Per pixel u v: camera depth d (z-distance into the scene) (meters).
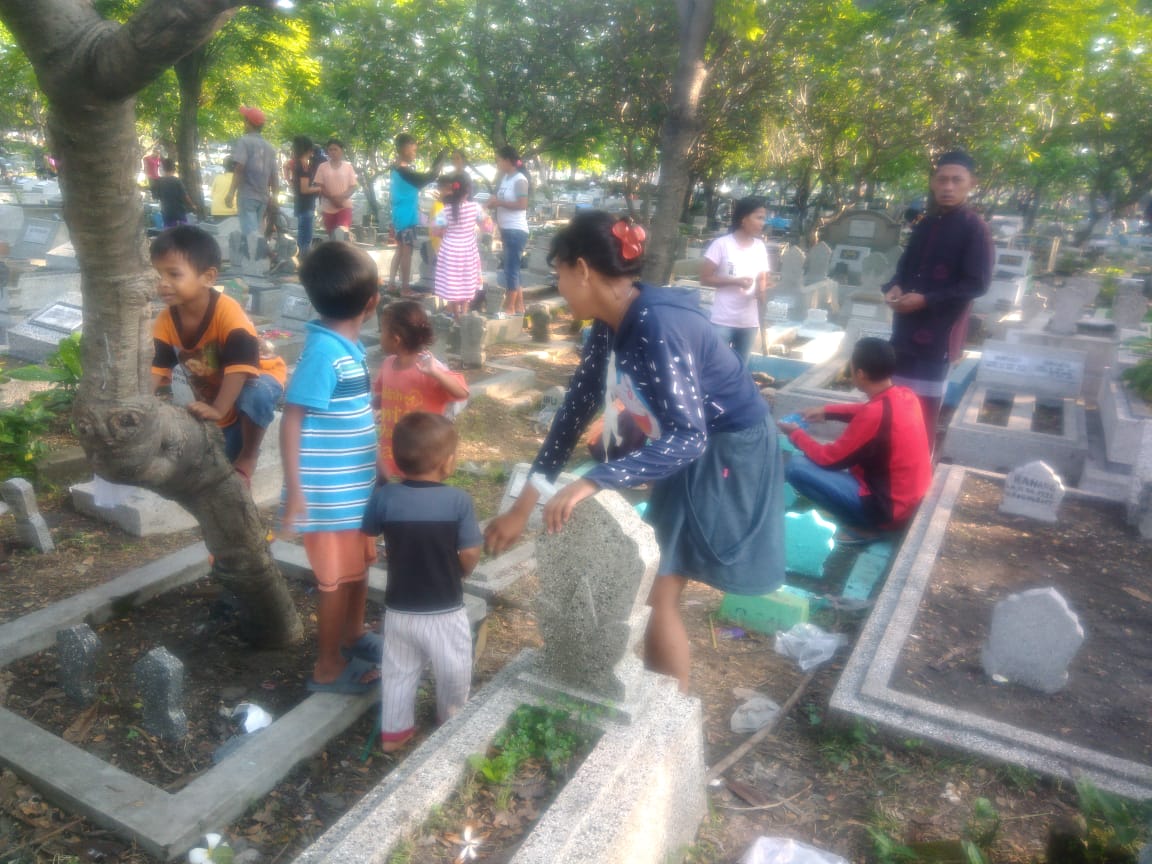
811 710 3.29
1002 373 7.74
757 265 7.02
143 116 22.66
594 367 2.68
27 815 2.53
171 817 2.46
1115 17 22.69
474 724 2.42
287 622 3.43
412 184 10.72
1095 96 22.86
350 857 1.94
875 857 2.52
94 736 2.90
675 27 13.58
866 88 17.75
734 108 13.79
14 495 4.17
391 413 4.01
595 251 2.29
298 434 2.82
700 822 2.63
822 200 21.95
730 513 2.62
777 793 2.81
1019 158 20.22
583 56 16.06
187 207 14.50
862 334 8.93
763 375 8.52
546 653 2.50
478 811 2.19
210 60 18.19
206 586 3.92
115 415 2.45
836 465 4.69
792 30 11.38
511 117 18.66
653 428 2.45
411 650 2.85
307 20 17.34
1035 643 3.23
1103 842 2.38
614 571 2.32
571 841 1.95
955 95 17.55
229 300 3.20
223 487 2.97
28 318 7.95
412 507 2.76
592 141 18.17
